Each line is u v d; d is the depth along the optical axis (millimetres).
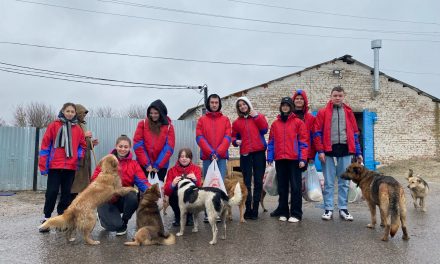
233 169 12578
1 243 4770
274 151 6207
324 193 6301
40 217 6613
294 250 4414
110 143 11484
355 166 5758
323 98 16422
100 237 5117
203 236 5133
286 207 6277
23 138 10828
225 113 15492
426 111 17094
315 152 6520
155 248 4523
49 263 3951
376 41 16391
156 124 5867
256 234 5211
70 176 5570
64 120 5488
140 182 5414
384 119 16766
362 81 16766
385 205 4844
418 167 15258
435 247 4461
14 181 10734
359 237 4992
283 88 16125
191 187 5105
